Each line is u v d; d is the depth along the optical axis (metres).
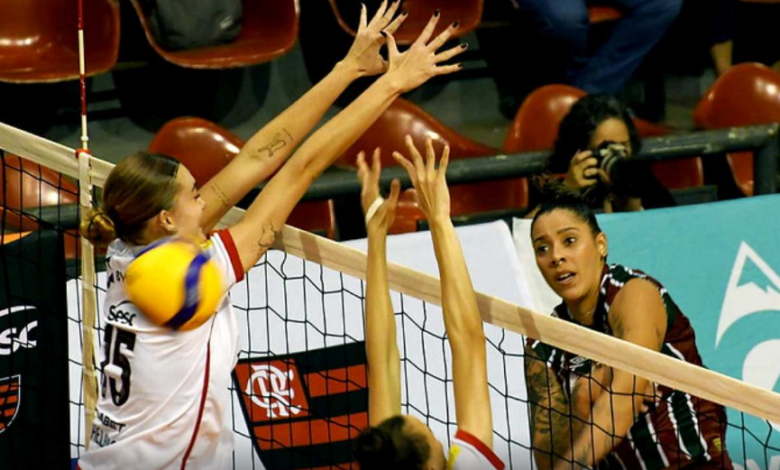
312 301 16.23
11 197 19.05
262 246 11.46
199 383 11.02
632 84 27.33
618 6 25.11
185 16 23.50
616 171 18.62
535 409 13.87
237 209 12.43
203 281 10.59
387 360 11.50
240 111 25.62
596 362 13.27
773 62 28.56
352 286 16.33
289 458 15.26
